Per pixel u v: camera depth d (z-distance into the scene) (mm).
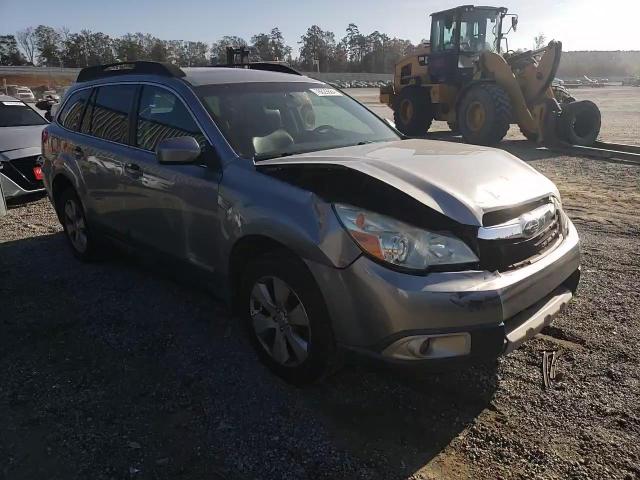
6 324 4066
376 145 3756
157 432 2816
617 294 4207
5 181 7527
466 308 2533
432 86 15078
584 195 7531
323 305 2836
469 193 2791
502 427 2779
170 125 3920
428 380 3219
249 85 4102
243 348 3650
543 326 2881
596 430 2723
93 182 4723
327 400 3062
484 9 14039
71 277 5004
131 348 3676
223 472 2529
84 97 5113
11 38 103875
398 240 2594
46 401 3092
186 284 4035
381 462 2570
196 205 3561
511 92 12414
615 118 20344
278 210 2961
